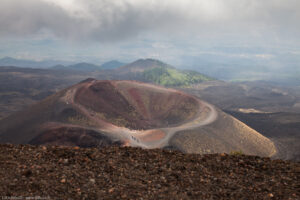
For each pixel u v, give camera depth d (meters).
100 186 7.44
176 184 7.88
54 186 7.19
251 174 8.80
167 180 8.11
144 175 8.40
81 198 6.71
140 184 7.72
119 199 6.79
